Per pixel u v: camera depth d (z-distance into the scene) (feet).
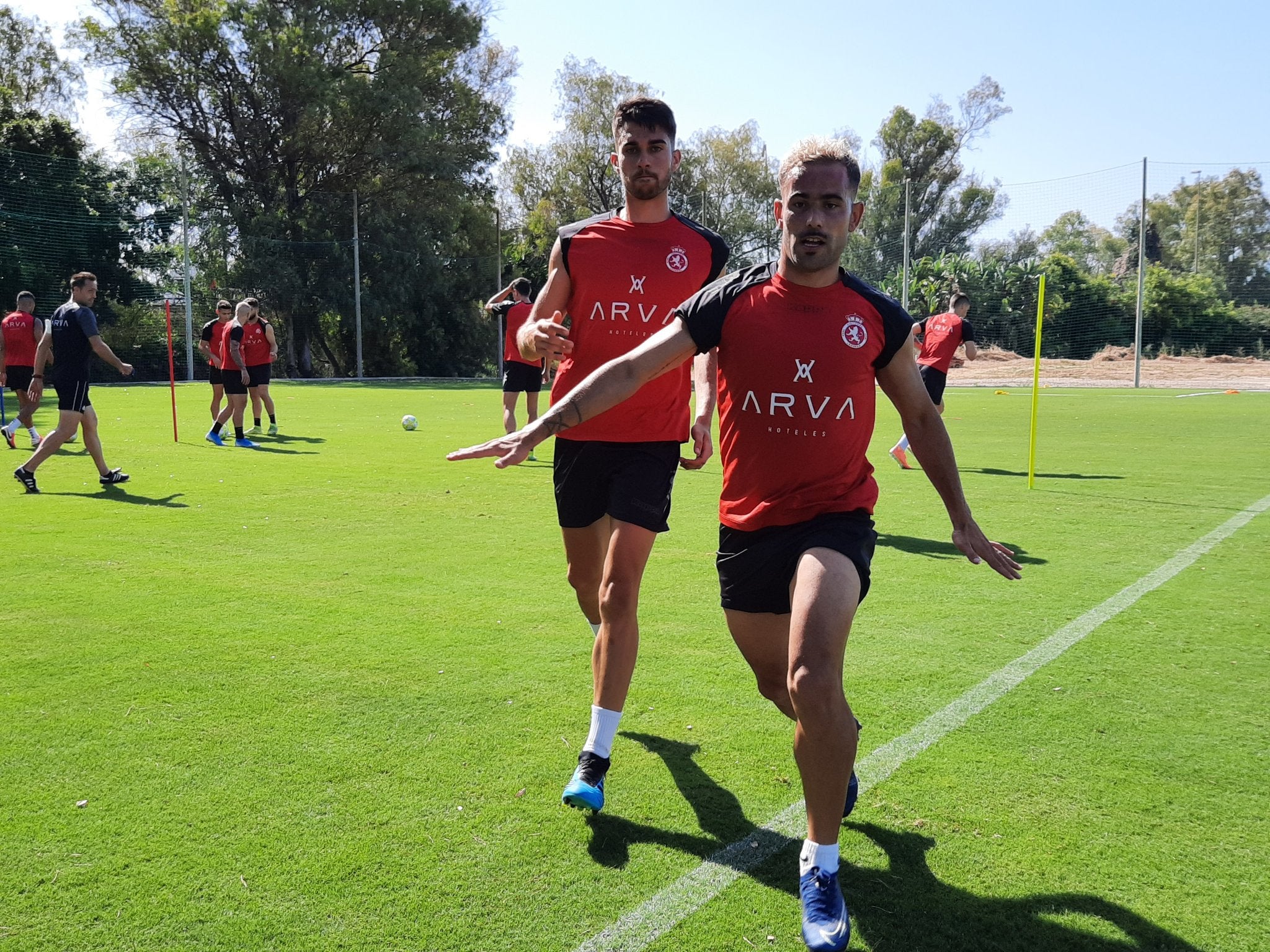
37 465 30.09
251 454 39.99
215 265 121.08
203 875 8.87
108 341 110.83
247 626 16.42
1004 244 174.40
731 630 9.96
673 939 8.05
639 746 11.84
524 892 8.68
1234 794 10.59
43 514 26.48
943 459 9.43
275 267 120.98
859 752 11.63
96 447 31.45
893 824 9.95
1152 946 7.99
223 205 125.18
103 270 111.65
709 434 11.80
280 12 124.26
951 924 8.30
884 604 18.15
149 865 9.04
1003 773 11.07
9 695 13.15
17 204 106.22
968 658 15.02
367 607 17.65
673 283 12.50
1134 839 9.66
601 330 12.57
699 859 9.29
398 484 32.37
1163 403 74.38
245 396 42.65
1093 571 20.68
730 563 9.67
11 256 104.47
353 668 14.40
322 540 23.44
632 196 12.54
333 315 134.10
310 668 14.40
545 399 78.43
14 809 10.05
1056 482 33.60
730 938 8.08
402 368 140.97
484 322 143.54
